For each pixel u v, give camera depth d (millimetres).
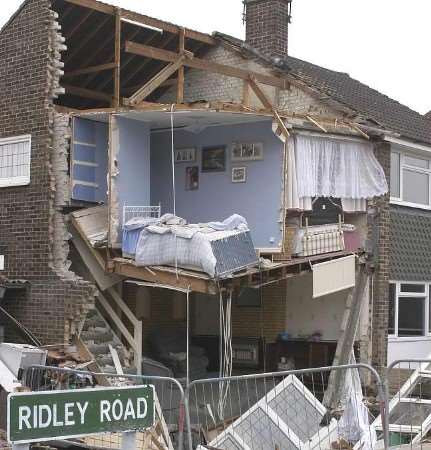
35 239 15203
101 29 16922
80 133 15297
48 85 15281
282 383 12281
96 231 15047
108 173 14922
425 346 18328
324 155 15773
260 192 15547
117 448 10508
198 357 17375
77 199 15156
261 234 15438
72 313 14406
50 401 5645
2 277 14875
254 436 11516
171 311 18750
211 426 12602
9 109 15875
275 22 20281
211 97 19188
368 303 16703
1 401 11906
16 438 5469
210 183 16281
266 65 18328
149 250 13914
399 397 12828
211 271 13000
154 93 19734
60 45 15453
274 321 17531
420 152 18531
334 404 14602
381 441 11734
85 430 5801
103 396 5914
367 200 16859
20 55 15758
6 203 15766
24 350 12406
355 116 16938
